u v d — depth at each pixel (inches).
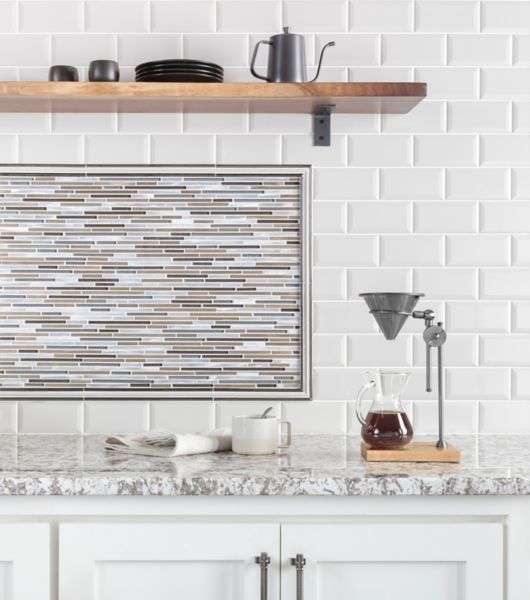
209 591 70.6
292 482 69.3
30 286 94.7
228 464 76.0
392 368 95.3
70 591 70.1
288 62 87.7
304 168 95.0
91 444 87.8
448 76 95.6
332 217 95.3
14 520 70.9
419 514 70.6
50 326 94.7
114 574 70.5
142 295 94.9
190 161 95.0
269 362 95.1
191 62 88.0
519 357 95.5
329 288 95.3
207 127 95.0
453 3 95.7
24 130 94.7
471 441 90.7
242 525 69.9
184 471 72.3
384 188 95.4
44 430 94.4
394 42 95.7
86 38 95.5
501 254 95.6
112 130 94.8
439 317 95.4
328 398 95.1
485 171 95.7
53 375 94.7
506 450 84.4
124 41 95.5
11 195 94.6
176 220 95.0
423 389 95.3
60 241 94.7
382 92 86.2
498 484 69.4
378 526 70.1
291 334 95.3
